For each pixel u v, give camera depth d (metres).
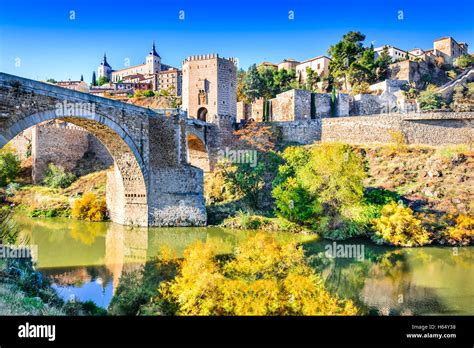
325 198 33.31
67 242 31.34
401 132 49.09
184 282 15.55
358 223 31.72
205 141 52.22
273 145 52.19
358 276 22.91
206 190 43.62
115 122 31.70
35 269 23.03
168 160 36.44
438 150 44.25
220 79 62.88
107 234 34.03
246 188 40.91
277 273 16.39
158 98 84.00
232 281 14.65
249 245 19.20
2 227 25.88
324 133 53.41
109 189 41.00
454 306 18.02
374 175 41.38
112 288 20.28
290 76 97.12
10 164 56.09
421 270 24.06
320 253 27.47
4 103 21.91
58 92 25.59
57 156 58.31
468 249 28.84
